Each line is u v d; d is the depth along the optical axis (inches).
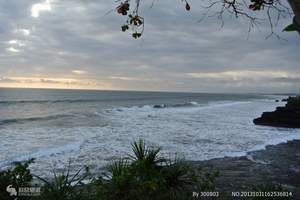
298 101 1206.9
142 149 217.6
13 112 1635.1
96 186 183.3
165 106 2198.6
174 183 196.7
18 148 580.4
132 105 2353.6
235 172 392.2
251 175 377.7
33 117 1309.1
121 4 97.2
